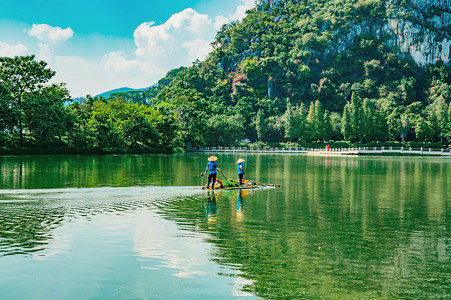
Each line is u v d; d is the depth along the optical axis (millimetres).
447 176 37344
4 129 71688
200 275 8680
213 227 13281
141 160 61625
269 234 12398
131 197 19812
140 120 99500
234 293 7750
